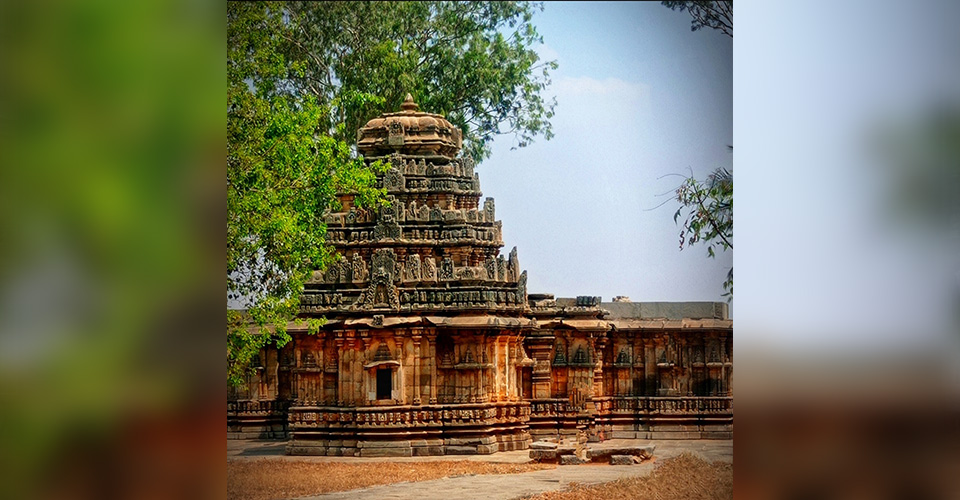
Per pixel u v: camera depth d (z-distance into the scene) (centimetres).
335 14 6406
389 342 4722
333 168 4475
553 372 5600
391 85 6303
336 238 5072
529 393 5488
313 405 4772
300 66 5016
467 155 5700
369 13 6469
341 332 4725
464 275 4881
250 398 5475
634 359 5803
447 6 6550
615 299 5925
